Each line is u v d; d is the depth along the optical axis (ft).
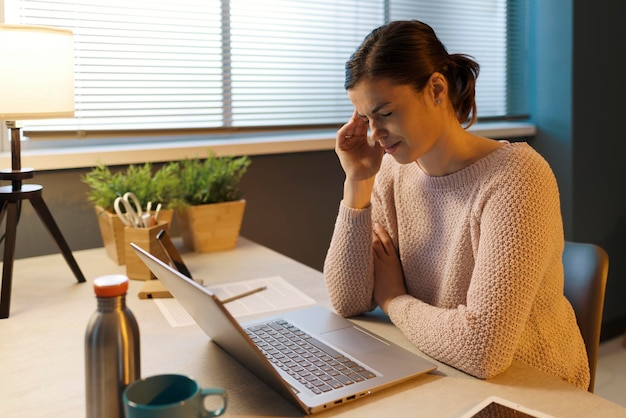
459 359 3.49
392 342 3.94
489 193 3.80
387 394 3.24
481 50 9.99
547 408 3.07
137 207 5.51
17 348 3.91
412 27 3.75
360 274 4.33
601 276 4.43
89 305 4.71
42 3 6.61
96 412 2.53
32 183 6.49
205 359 3.66
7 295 4.49
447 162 4.09
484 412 2.90
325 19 8.51
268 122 8.21
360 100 3.75
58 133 6.65
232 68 7.65
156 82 7.38
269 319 4.24
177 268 4.92
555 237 3.90
